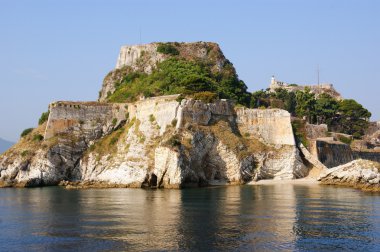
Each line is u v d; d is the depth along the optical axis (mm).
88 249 46719
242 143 115188
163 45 169875
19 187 112750
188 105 112625
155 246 47344
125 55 176875
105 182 112125
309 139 124625
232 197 81875
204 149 110250
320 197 80812
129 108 130000
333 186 101188
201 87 134500
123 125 128625
